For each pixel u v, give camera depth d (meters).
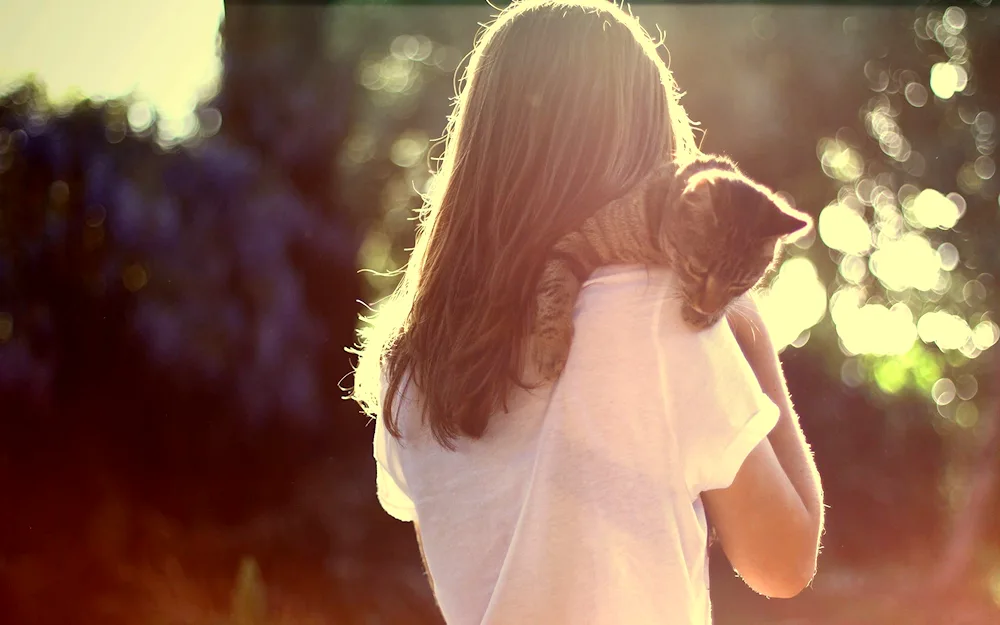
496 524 1.66
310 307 9.70
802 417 11.81
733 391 1.57
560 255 1.69
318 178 10.31
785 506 1.58
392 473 1.91
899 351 12.34
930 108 11.95
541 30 1.75
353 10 11.12
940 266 12.22
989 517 9.88
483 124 1.77
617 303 1.61
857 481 11.53
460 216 1.78
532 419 1.65
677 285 1.62
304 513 9.08
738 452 1.54
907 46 11.82
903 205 12.33
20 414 8.30
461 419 1.67
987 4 11.45
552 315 1.64
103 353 8.55
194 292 8.77
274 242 9.12
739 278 1.78
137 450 8.65
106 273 8.53
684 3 11.06
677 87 2.08
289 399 8.98
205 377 8.74
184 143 9.40
